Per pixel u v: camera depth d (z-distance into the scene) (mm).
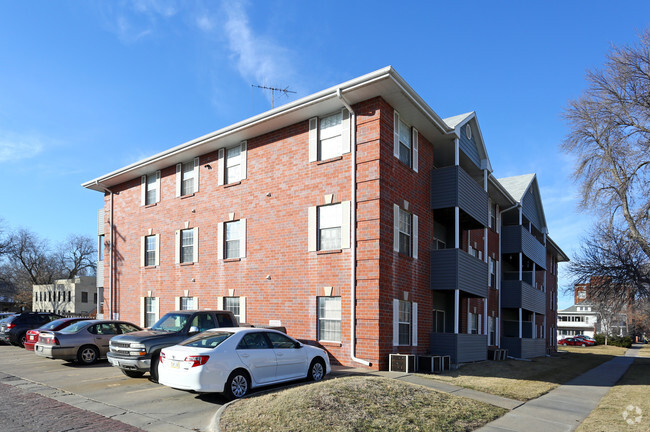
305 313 15523
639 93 24719
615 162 26141
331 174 15523
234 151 19078
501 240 27141
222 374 8922
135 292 22781
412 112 15734
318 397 8469
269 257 16906
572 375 17734
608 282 23875
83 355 14258
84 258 80938
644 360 30828
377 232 14086
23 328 20391
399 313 14930
